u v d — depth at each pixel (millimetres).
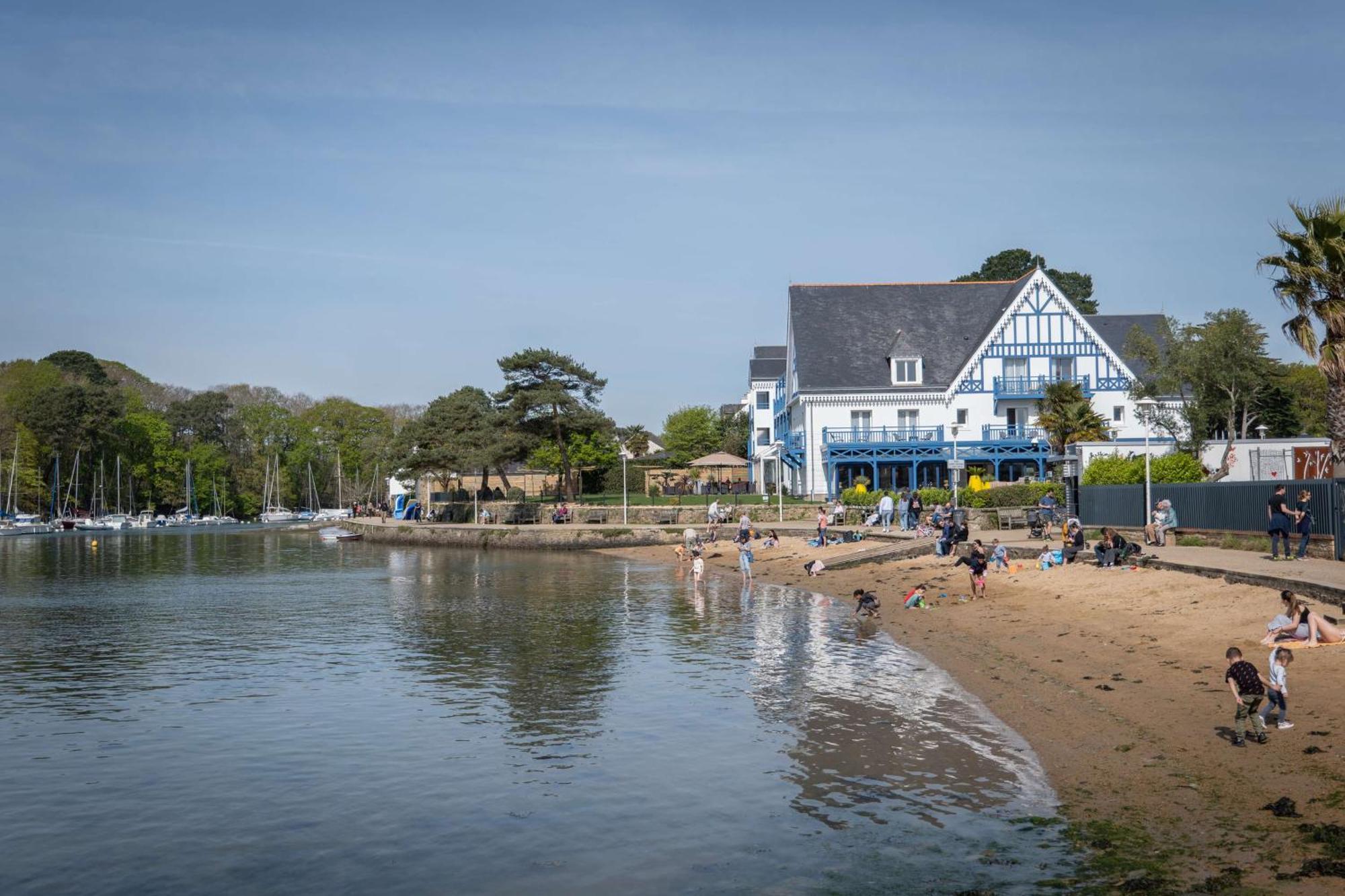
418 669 23344
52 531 119688
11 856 11922
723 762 15016
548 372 81062
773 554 53656
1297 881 9477
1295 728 14008
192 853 11930
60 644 28156
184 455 151125
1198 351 58656
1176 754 13672
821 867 10789
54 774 15219
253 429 166000
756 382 92750
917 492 55812
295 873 11250
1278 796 11711
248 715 19016
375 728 17719
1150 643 21234
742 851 11391
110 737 17422
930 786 13352
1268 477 42281
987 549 39812
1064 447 63188
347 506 173625
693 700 19328
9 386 135000
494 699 19906
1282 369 63812
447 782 14414
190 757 16094
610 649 25719
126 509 141375
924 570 40062
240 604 38500
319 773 15055
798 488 80250
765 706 18594
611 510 74000
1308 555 29109
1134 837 10984
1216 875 9781
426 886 10781
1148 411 53719
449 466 87625
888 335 79062
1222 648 19562
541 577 47938
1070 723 15930
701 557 44281
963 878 10258
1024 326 74812
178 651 26766
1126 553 31281
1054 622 25500
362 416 174125
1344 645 17969
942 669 21500
